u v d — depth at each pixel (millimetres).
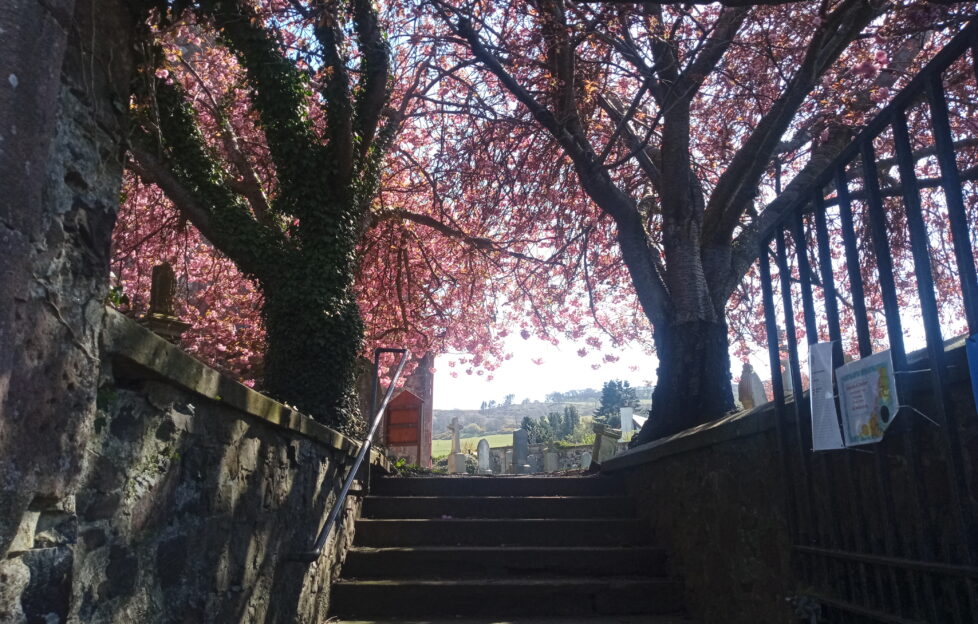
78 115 1897
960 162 6957
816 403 3336
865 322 3053
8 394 1560
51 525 1781
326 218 6715
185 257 9750
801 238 3600
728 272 7363
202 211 6789
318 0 5117
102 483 2021
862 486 3102
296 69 6496
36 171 1667
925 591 2609
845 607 3066
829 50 5941
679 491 5508
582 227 9477
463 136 8766
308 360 6484
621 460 6828
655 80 7492
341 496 4570
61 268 1794
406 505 6578
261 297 8148
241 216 6770
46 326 1714
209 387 2666
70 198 1849
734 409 6875
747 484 4262
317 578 4707
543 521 6141
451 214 10453
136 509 2223
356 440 6664
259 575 3477
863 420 2916
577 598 5285
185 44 7473
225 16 4969
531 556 5699
